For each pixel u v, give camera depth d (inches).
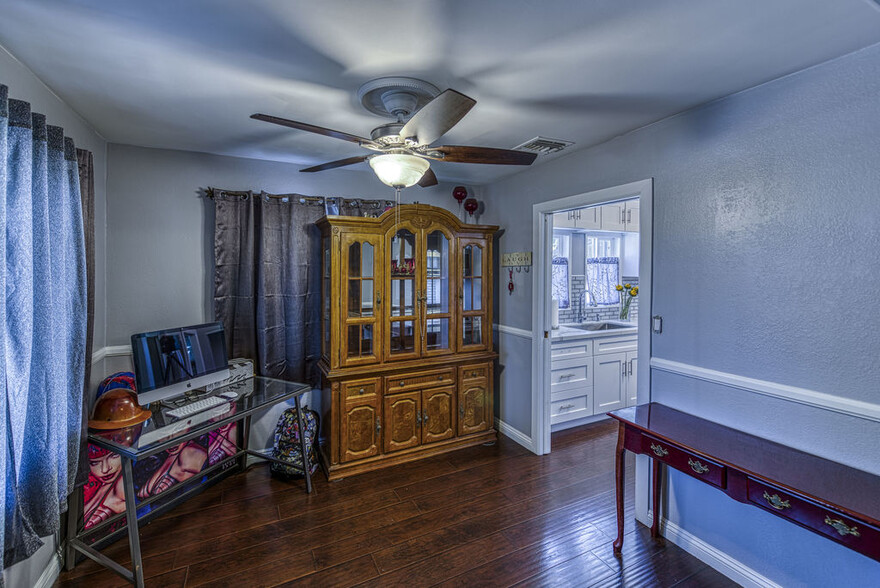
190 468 101.3
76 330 68.5
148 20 49.6
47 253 58.5
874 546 47.9
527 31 52.1
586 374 147.1
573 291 176.6
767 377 69.5
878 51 55.9
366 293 114.3
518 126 88.4
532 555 79.9
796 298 65.4
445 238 124.8
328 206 123.8
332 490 104.0
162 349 87.1
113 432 76.9
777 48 57.0
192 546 82.6
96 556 72.2
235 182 114.2
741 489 60.4
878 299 56.7
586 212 163.6
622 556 80.0
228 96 72.8
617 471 80.0
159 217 105.7
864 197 57.7
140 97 73.2
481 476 110.8
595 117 83.4
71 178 68.6
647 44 55.7
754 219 70.4
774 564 68.6
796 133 64.5
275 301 116.0
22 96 61.6
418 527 88.6
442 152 69.2
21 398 53.6
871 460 57.9
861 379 58.7
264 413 120.4
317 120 84.6
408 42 54.9
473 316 130.1
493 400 134.9
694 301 80.4
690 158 80.1
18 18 49.0
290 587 71.8
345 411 110.8
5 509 51.3
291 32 52.3
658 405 86.9
